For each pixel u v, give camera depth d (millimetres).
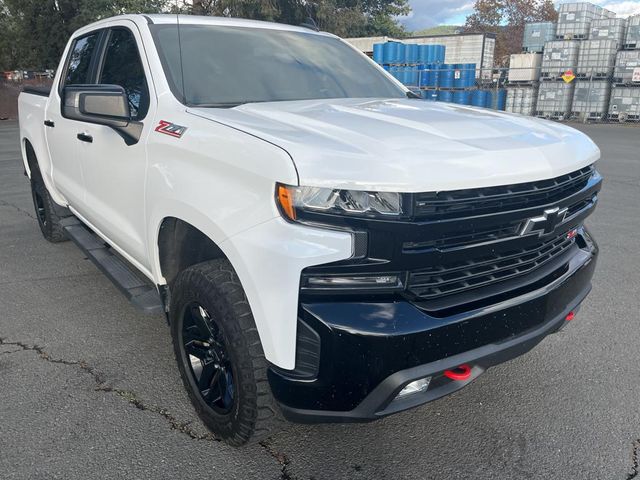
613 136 16969
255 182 2176
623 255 5535
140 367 3357
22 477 2420
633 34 20922
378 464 2566
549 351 3600
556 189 2447
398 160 2068
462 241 2191
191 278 2492
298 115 2645
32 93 5328
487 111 3189
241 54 3447
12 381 3182
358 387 2088
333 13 28047
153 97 3002
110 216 3488
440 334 2125
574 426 2844
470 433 2787
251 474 2482
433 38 25578
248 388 2340
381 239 2029
